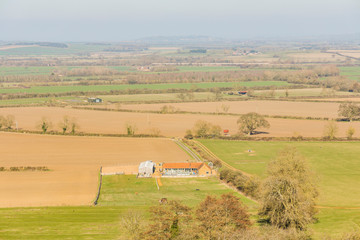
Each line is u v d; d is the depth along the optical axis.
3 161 158.25
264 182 90.31
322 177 137.88
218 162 154.00
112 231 89.75
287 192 84.62
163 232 76.44
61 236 87.00
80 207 109.38
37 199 116.88
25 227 93.25
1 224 95.44
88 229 91.31
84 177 140.12
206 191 125.75
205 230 75.94
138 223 81.19
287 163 105.25
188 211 85.69
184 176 143.50
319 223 91.00
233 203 84.62
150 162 151.62
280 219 84.19
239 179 130.12
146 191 126.06
